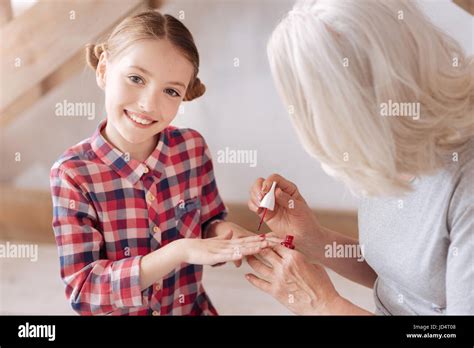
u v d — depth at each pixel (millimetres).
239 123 1331
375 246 812
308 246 906
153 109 743
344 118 654
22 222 1319
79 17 1165
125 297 733
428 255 726
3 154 1436
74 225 743
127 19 760
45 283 1098
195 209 877
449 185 683
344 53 651
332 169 708
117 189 790
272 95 1320
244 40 1313
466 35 1027
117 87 742
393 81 651
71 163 763
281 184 890
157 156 827
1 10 1197
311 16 672
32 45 1210
